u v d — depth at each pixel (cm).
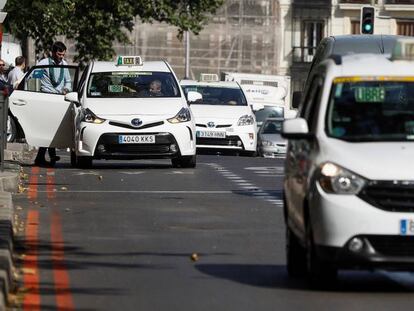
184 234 2909
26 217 3203
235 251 2638
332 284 2136
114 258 2527
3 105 3941
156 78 4853
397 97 2247
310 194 2084
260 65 15125
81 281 2241
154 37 14875
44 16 8525
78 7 10550
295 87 15888
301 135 2188
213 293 2119
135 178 4344
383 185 2045
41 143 5003
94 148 4644
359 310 1964
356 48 4178
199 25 11319
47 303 2017
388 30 15988
